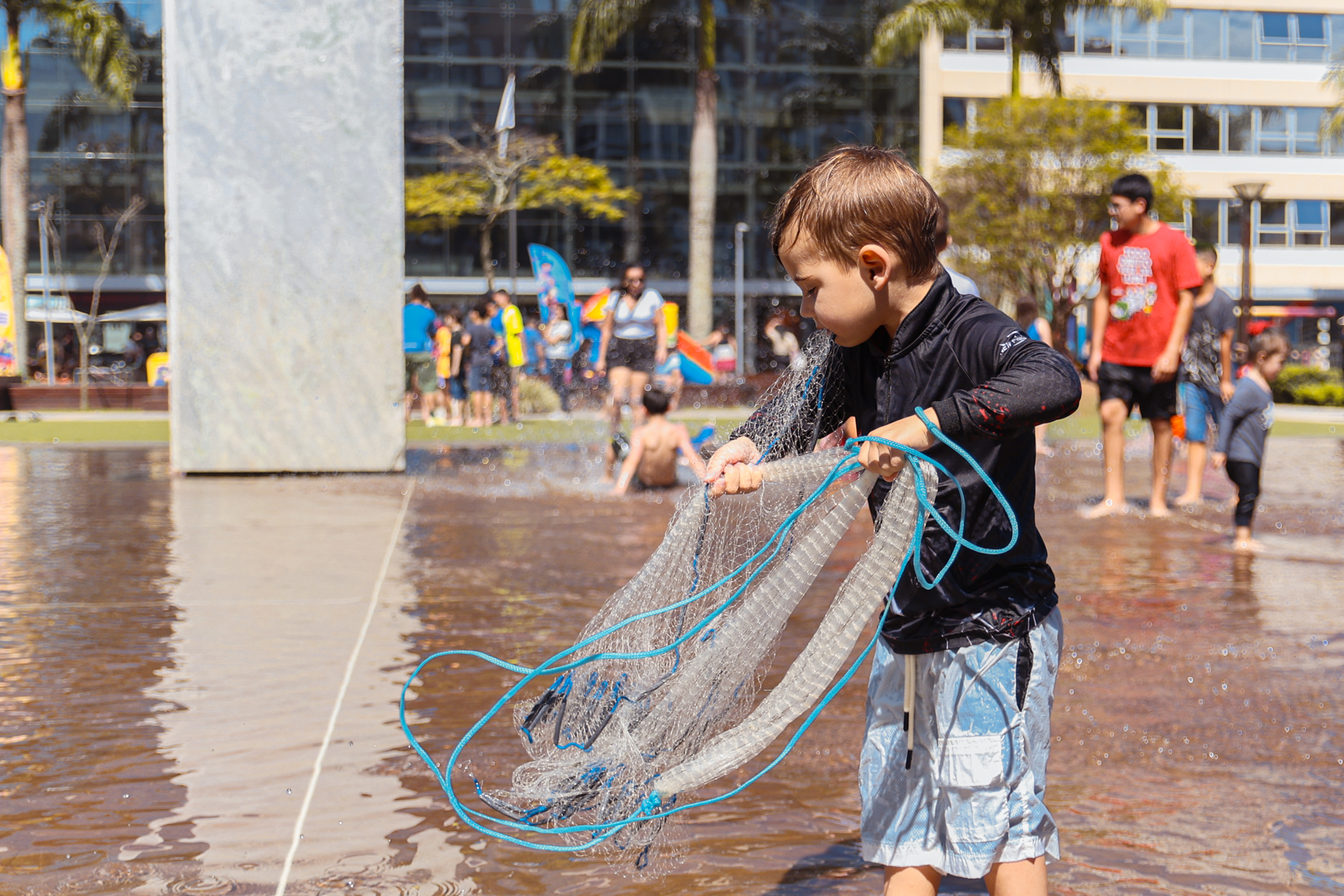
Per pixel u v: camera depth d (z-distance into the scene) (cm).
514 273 4103
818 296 208
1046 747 209
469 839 280
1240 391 704
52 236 3847
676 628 218
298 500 911
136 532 748
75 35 3506
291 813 296
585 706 214
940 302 207
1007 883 204
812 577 210
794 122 4209
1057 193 3009
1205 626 498
